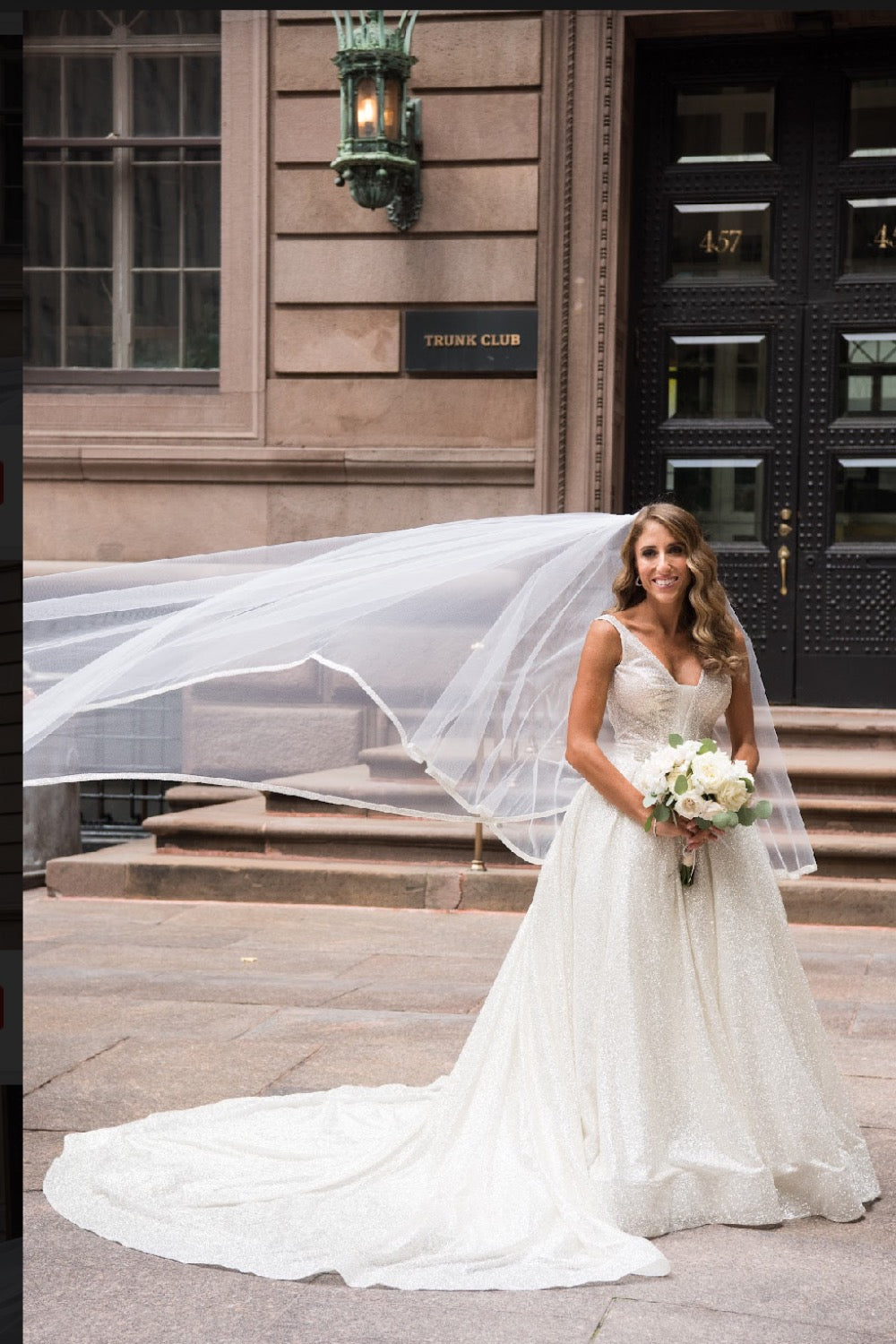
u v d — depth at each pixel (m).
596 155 9.91
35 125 10.95
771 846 4.30
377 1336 2.87
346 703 7.31
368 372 10.24
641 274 10.56
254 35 10.27
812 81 10.30
